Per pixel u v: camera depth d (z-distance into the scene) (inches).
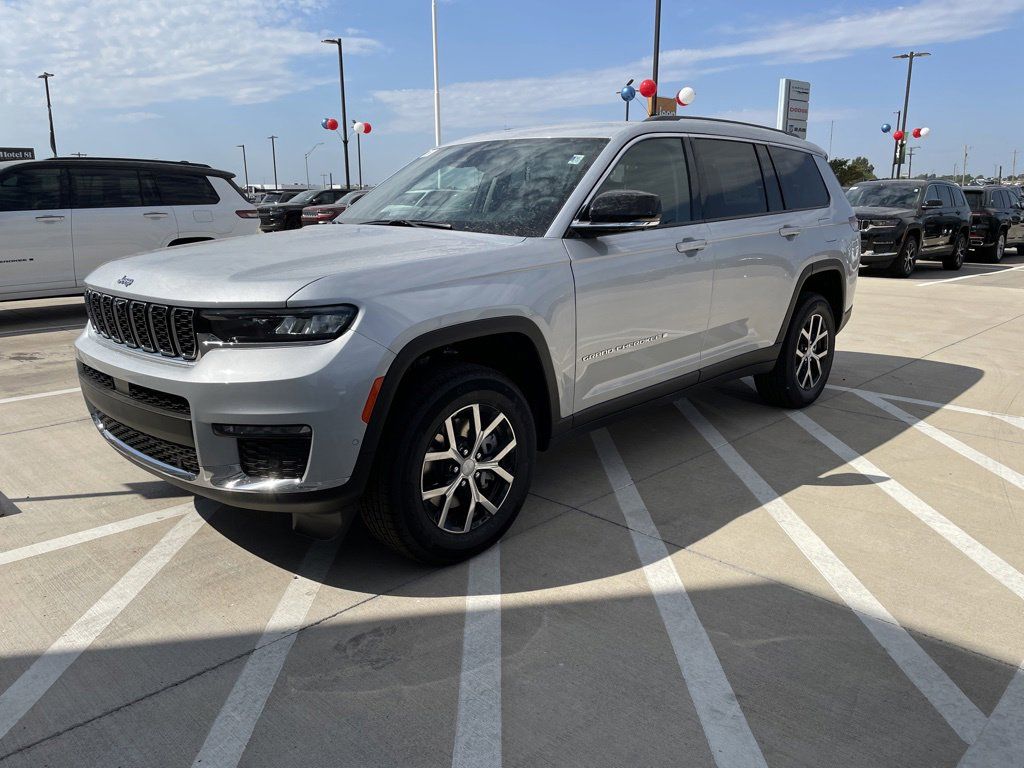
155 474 119.9
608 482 160.1
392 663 98.7
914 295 457.4
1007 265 680.4
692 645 101.9
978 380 248.7
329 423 104.0
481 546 126.6
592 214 132.7
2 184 343.0
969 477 162.6
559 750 83.1
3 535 136.2
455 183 155.6
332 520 114.5
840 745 83.5
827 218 207.0
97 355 125.1
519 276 125.8
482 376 120.5
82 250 361.7
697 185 167.0
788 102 622.2
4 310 411.8
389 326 108.0
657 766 80.7
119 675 96.7
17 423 202.4
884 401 223.3
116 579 120.7
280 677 96.0
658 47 634.8
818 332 210.7
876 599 113.4
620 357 147.4
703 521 140.8
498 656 100.0
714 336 171.5
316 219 679.7
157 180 383.6
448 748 83.6
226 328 105.3
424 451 114.3
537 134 162.6
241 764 81.5
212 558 127.6
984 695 91.9
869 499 150.6
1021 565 123.9
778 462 171.6
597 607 111.6
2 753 83.3
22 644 103.5
